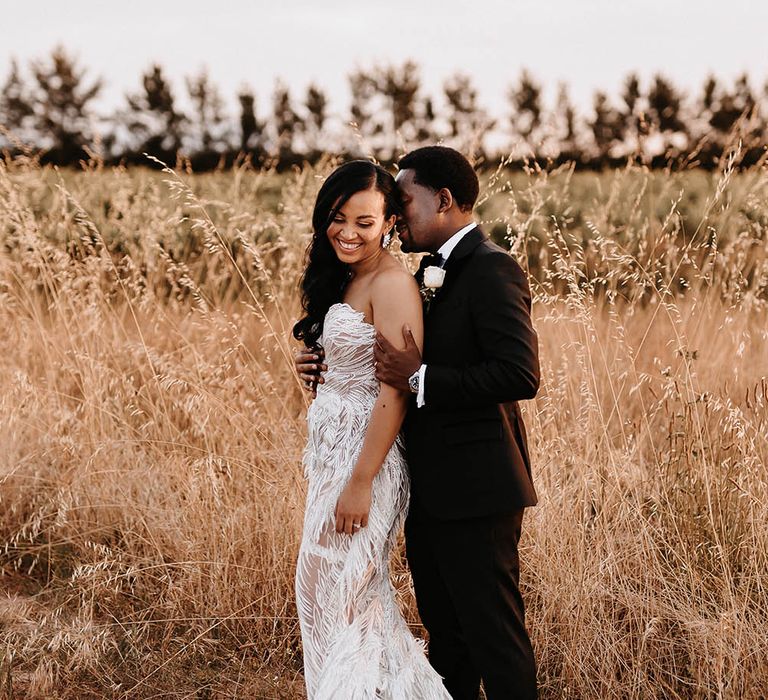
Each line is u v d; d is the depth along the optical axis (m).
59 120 32.16
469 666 2.62
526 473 2.36
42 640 3.11
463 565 2.30
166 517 3.58
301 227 4.81
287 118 30.69
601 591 2.91
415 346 2.24
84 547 3.58
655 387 4.39
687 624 2.78
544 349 4.13
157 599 3.33
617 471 3.39
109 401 4.15
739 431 3.18
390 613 2.45
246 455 3.77
